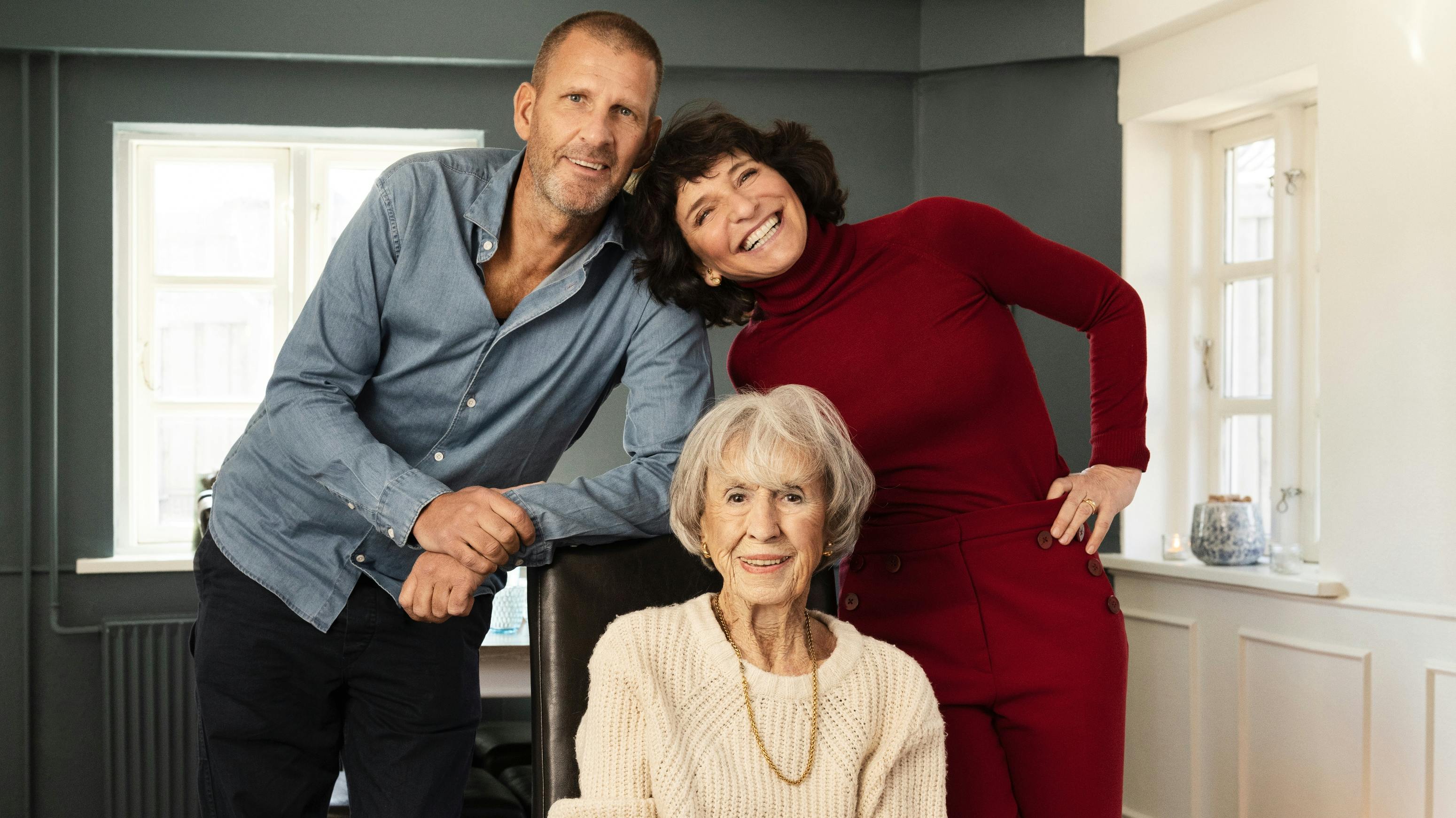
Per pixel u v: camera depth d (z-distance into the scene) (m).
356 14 3.53
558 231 1.67
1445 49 2.53
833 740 1.42
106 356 3.55
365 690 1.80
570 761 1.54
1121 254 3.52
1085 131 3.57
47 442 3.51
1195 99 3.26
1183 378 3.54
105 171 3.55
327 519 1.76
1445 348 2.51
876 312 1.72
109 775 3.43
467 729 1.87
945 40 3.68
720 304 1.79
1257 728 2.96
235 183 3.77
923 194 3.76
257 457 1.79
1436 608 2.49
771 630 1.45
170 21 3.47
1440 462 2.51
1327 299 2.78
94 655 3.49
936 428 1.73
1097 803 1.68
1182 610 3.21
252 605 1.76
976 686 1.71
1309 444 3.18
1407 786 2.54
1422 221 2.56
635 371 1.78
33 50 3.45
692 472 1.45
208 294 3.75
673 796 1.33
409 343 1.73
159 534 3.69
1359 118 2.72
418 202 1.68
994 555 1.70
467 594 1.54
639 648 1.42
